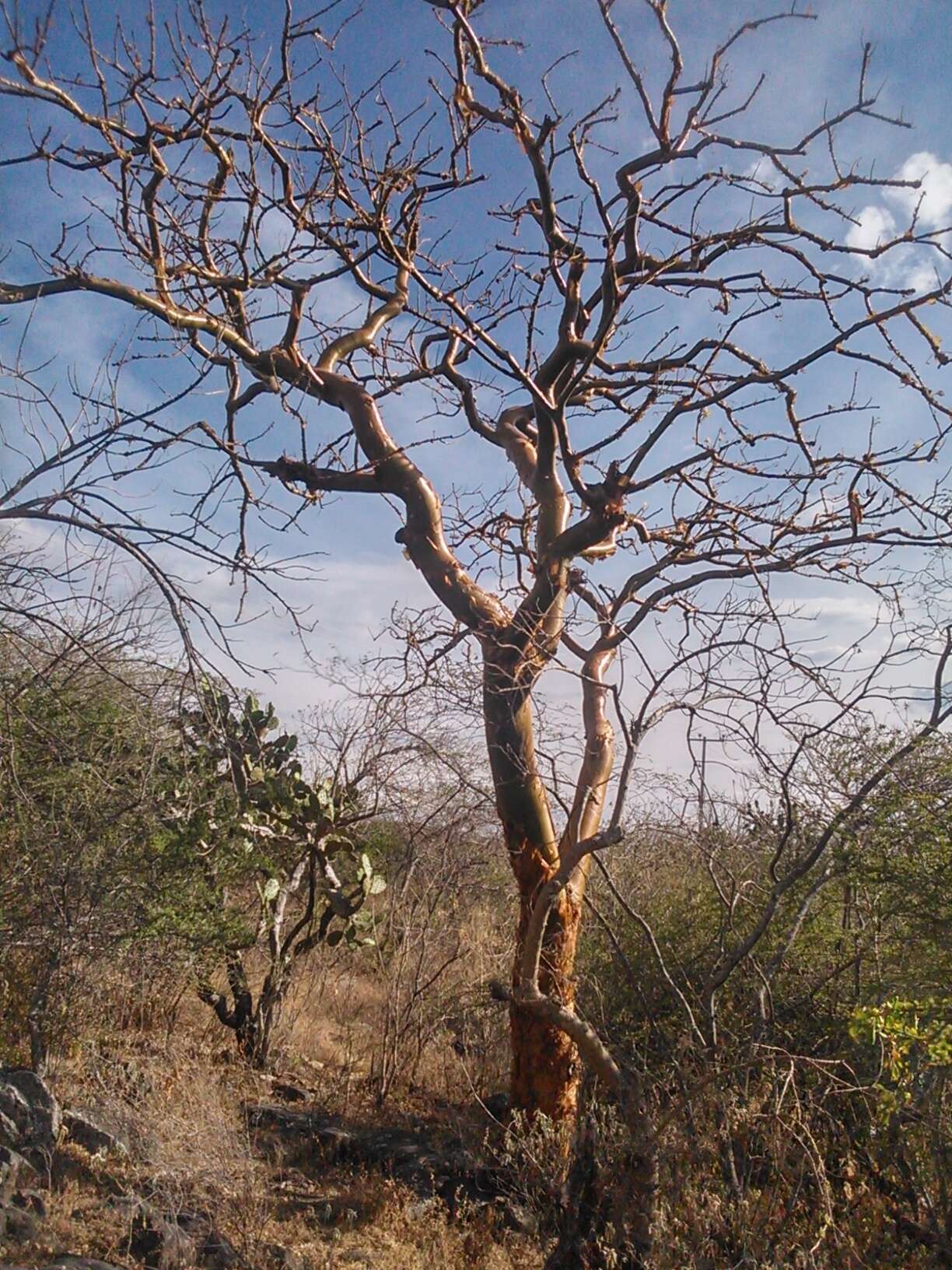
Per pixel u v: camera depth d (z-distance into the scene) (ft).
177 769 22.40
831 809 19.31
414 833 28.48
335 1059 29.37
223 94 19.90
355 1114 25.04
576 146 21.02
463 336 20.39
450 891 29.60
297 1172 21.38
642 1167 15.79
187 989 26.91
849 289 21.44
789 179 21.01
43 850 20.97
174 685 17.52
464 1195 20.51
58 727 20.06
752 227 21.99
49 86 17.62
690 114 20.36
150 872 22.26
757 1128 16.39
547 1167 19.21
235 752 21.47
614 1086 18.01
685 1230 15.40
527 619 21.61
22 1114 18.56
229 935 25.26
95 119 18.84
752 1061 16.57
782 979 21.12
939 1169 15.98
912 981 18.35
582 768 21.91
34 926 21.16
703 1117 16.66
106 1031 23.59
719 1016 21.18
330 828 28.27
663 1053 20.18
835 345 20.34
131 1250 16.16
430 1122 24.84
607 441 24.64
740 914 22.21
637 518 23.89
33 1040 20.65
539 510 24.16
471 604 22.95
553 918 21.77
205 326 21.42
